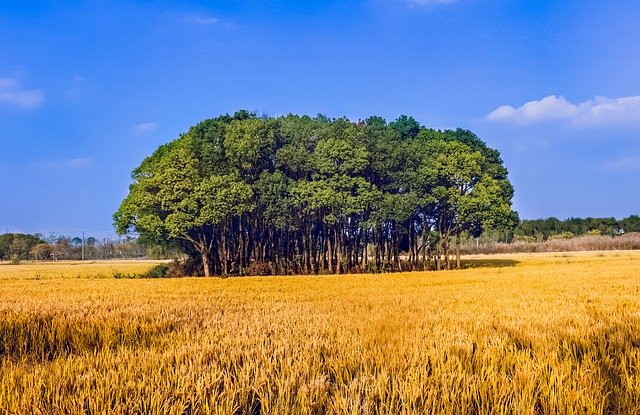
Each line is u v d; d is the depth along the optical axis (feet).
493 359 25.00
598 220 476.95
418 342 29.35
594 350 27.25
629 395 20.13
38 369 23.31
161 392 19.61
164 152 188.44
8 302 62.75
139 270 241.96
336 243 192.03
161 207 172.24
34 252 469.98
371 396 19.95
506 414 18.53
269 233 191.72
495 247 393.91
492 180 196.95
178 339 33.09
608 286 78.84
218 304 61.00
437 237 209.97
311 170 183.42
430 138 211.41
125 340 34.86
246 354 26.55
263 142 177.27
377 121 213.87
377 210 180.34
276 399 19.80
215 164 178.60
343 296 72.64
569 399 19.10
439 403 19.17
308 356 25.81
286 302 63.67
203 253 178.50
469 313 45.14
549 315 41.29
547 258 261.03
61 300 67.10
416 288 88.84
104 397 19.19
